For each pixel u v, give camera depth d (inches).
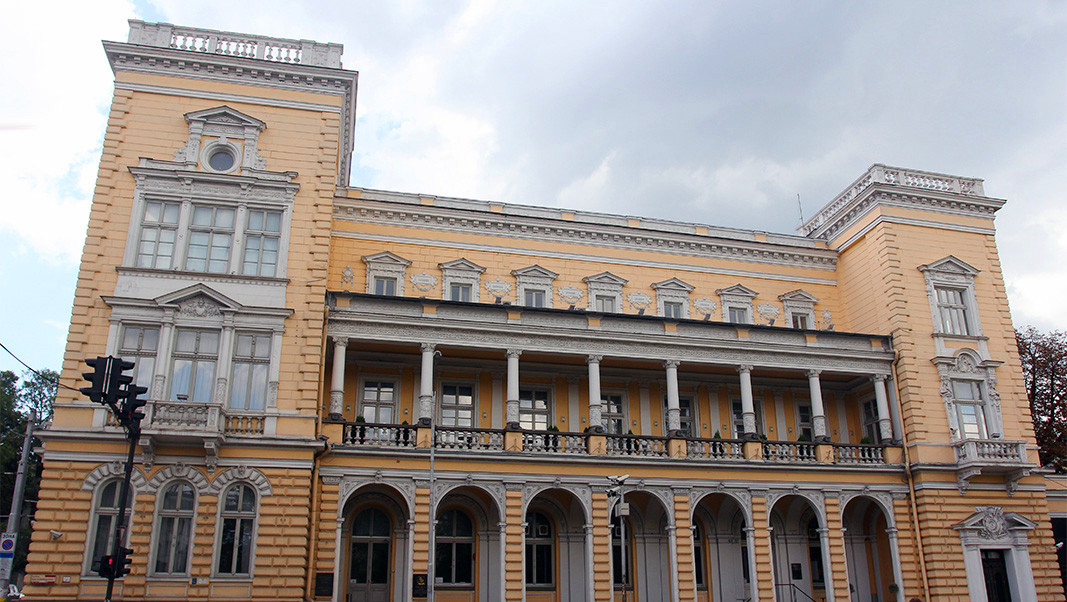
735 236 1560.0
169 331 1056.8
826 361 1342.3
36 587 937.5
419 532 1082.7
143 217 1112.2
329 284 1296.8
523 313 1224.2
